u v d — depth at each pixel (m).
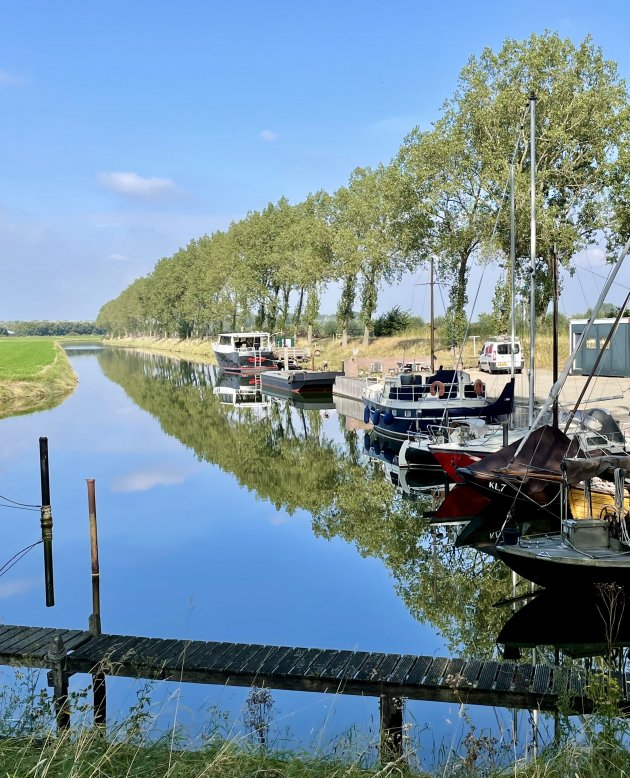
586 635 11.50
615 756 6.11
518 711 8.65
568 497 13.76
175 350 124.69
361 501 20.88
